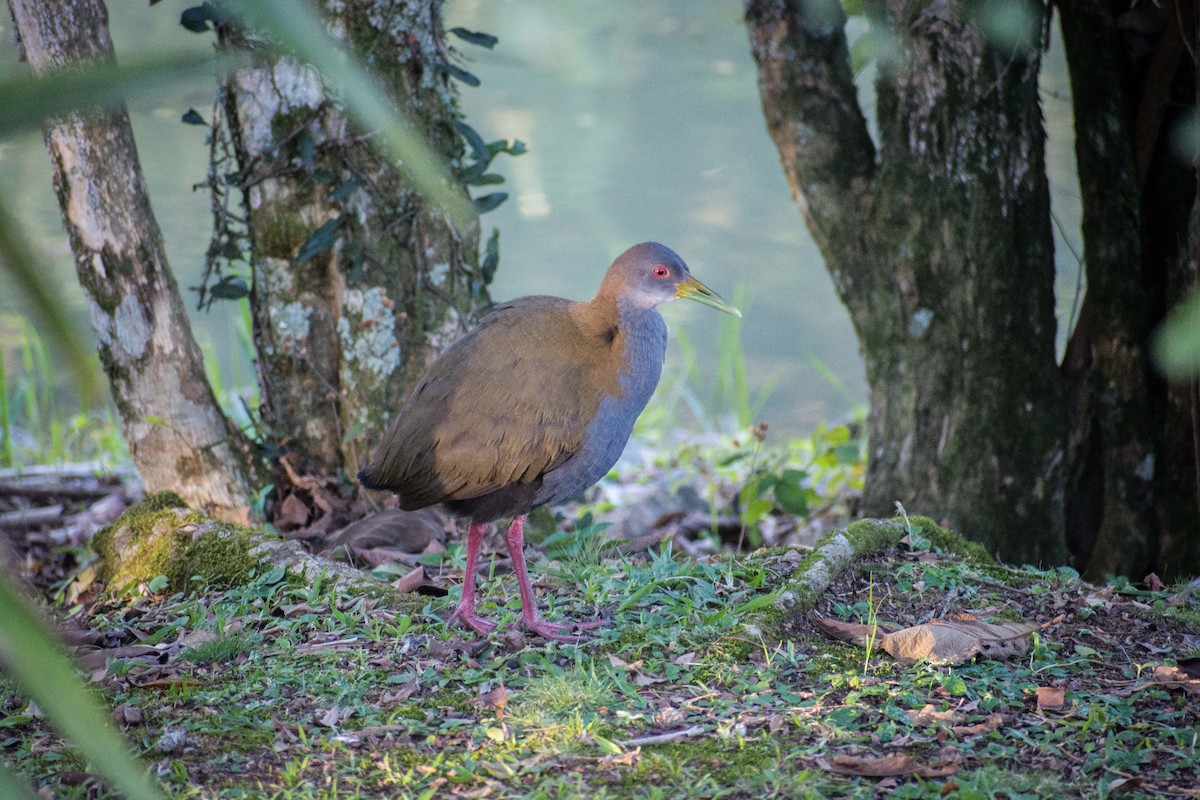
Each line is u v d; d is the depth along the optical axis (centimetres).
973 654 731
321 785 591
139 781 233
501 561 988
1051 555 1125
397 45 1057
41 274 199
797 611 797
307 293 1113
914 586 859
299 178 1080
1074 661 732
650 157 2548
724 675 705
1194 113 1049
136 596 933
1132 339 1102
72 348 202
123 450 1603
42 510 1367
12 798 247
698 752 620
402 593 860
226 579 912
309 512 1115
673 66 3075
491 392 797
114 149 995
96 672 739
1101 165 1087
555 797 577
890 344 1152
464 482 800
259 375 1140
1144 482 1116
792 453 1609
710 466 1620
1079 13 1084
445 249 1101
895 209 1116
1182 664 734
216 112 1095
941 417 1120
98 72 190
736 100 2859
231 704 683
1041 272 1105
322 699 688
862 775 593
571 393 802
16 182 2153
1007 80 1063
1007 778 581
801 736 636
